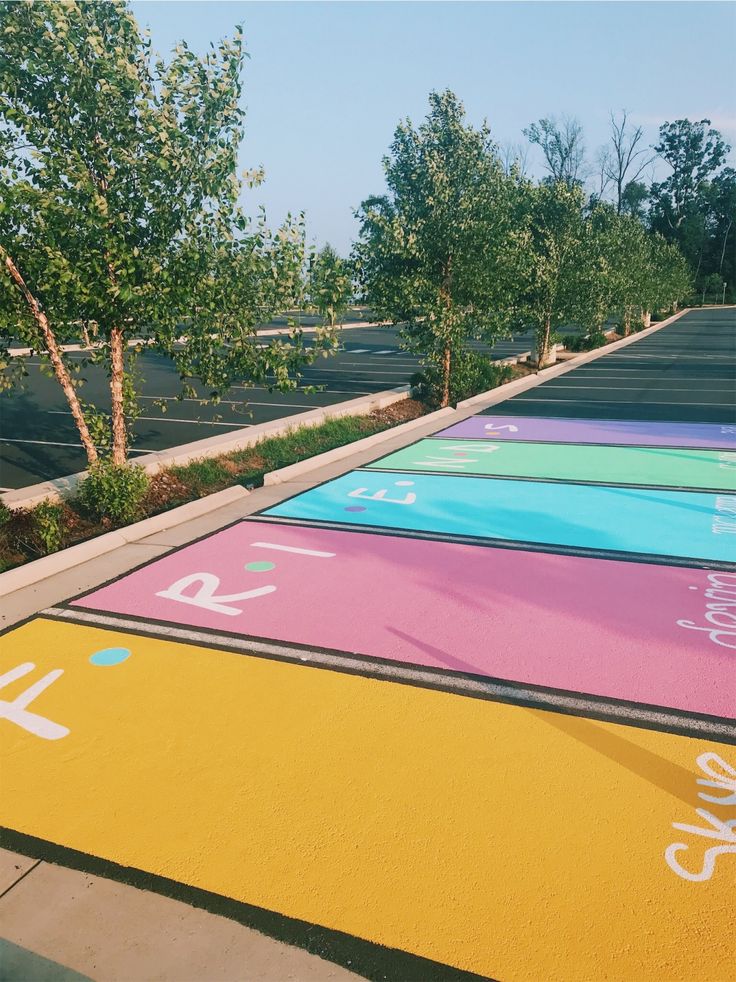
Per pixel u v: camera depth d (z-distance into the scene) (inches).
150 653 196.4
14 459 426.0
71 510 320.8
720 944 106.0
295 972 102.8
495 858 122.6
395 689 176.7
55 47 273.6
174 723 163.9
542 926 109.3
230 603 228.1
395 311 619.8
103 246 290.2
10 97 286.2
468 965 103.3
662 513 323.3
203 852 125.3
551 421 577.0
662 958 103.8
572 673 183.2
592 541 285.9
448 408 624.4
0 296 280.2
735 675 181.5
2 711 169.6
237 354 327.3
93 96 285.0
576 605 224.4
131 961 104.9
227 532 300.2
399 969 102.9
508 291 660.7
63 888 118.2
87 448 317.1
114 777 145.8
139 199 299.3
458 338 625.9
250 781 143.8
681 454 448.8
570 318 976.9
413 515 322.3
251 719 165.0
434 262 617.0
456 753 151.6
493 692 174.7
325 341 334.3
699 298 3740.2
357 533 298.0
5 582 239.5
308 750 153.3
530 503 341.7
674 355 1188.5
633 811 133.6
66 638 205.6
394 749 153.3
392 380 850.1
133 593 236.8
